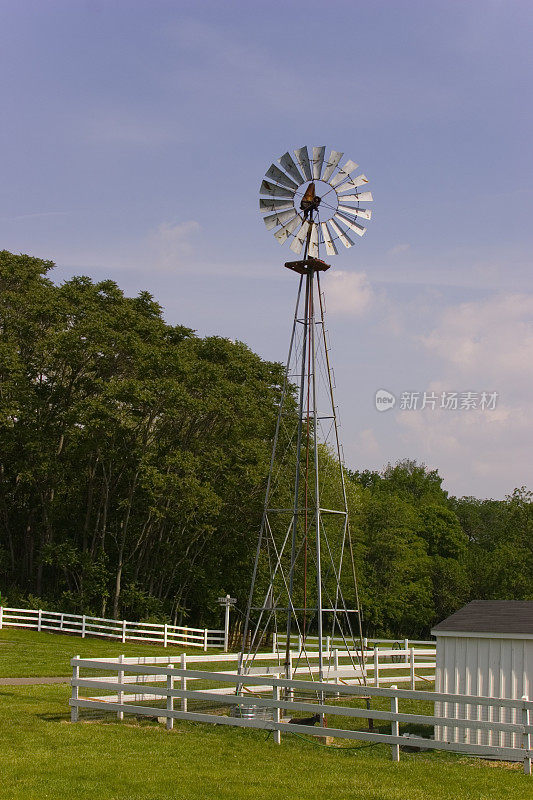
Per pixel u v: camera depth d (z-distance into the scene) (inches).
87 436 1694.1
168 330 1990.7
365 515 2706.7
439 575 2903.5
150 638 1683.1
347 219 887.7
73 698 713.6
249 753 606.9
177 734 664.4
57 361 1788.9
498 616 692.1
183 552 1966.0
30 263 1899.6
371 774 550.9
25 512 1995.6
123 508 1911.9
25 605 1774.1
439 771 558.9
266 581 1919.3
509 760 599.8
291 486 1903.3
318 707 622.8
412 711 859.4
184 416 1893.5
